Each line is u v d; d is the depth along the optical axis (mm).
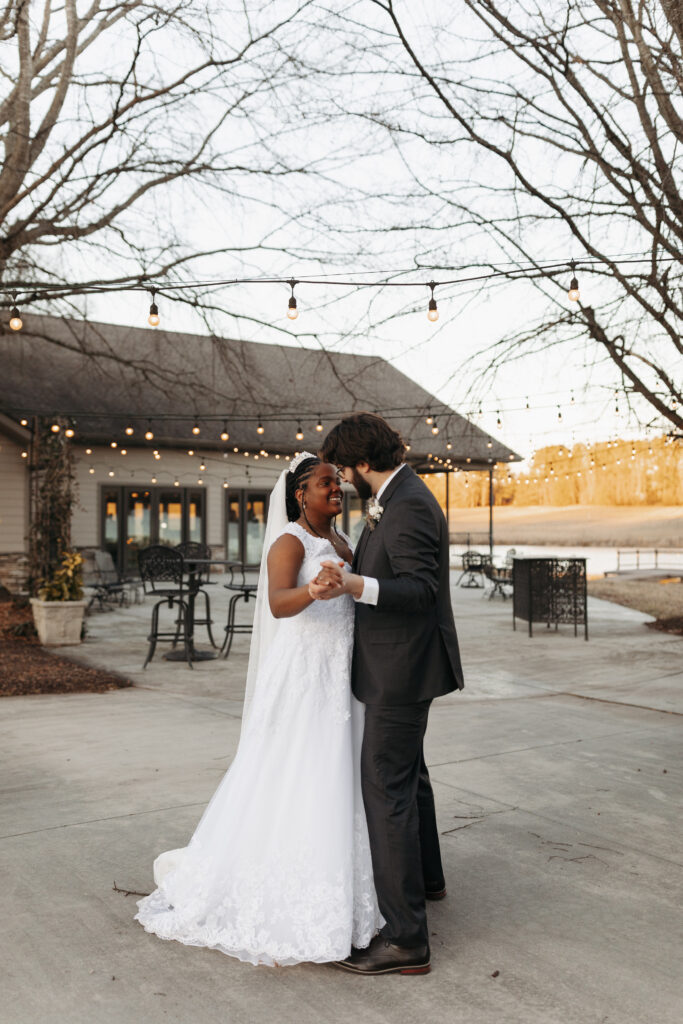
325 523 2941
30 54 10172
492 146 9172
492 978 2604
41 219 11859
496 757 5281
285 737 2783
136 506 21594
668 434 10922
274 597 2727
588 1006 2432
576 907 3127
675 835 3891
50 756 5191
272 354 24969
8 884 3256
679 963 2701
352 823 2752
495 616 13969
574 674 8562
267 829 2732
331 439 2889
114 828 3889
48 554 10570
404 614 2736
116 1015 2363
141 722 6199
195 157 11523
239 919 2689
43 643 10320
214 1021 2346
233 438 22062
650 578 23047
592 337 9844
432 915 3061
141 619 13297
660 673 8625
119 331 22141
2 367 20047
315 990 2533
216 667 8906
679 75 7422
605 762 5168
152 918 2898
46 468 10672
